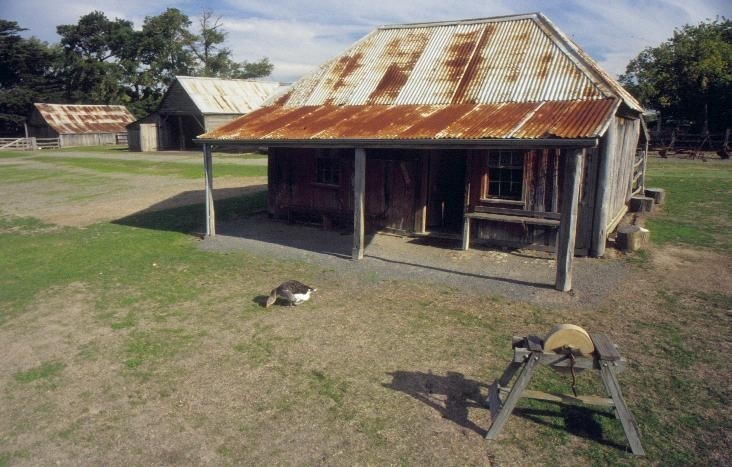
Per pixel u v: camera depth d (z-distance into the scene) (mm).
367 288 10195
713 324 8055
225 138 13250
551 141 8922
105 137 59469
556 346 5168
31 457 5422
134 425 5898
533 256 12227
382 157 14703
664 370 6676
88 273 11648
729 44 38156
